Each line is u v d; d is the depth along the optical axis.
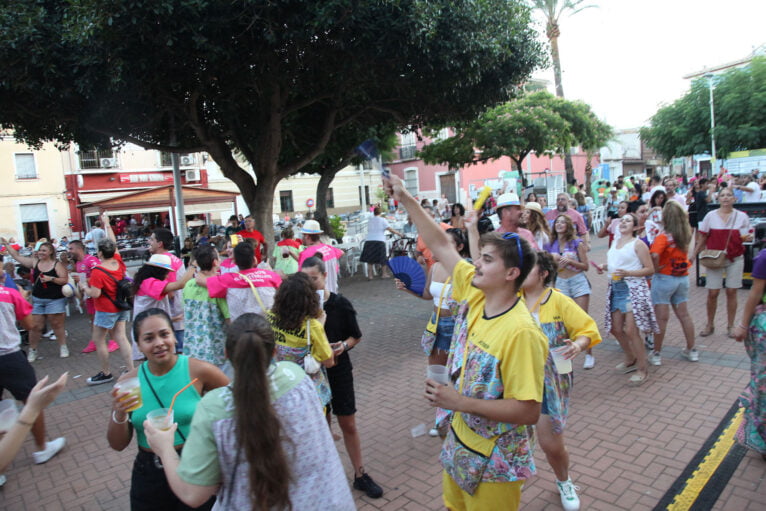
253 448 1.64
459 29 8.46
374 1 7.70
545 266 3.41
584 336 3.25
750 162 22.53
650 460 3.74
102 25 6.82
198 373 2.53
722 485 3.38
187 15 7.20
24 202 26.47
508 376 2.00
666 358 5.83
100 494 3.88
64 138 10.81
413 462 3.97
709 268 6.35
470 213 2.83
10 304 4.33
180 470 1.72
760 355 3.45
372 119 12.89
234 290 4.29
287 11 7.84
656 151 30.28
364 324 8.59
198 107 10.98
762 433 3.50
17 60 7.26
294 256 8.69
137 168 29.34
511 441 2.14
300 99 11.80
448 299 4.04
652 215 7.70
